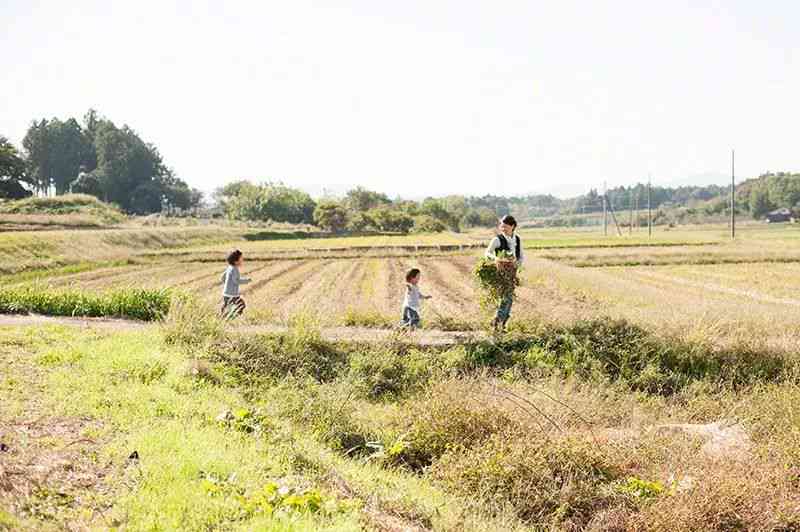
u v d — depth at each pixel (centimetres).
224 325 1295
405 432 880
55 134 15025
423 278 3266
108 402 786
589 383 1163
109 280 3042
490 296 1336
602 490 688
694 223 16925
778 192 16850
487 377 1196
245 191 11956
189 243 6178
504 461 734
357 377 1183
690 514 618
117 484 549
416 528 577
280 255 4675
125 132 15225
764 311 1509
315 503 555
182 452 629
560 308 1761
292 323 1359
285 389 1028
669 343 1300
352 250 5216
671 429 886
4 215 5981
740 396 1126
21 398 754
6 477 506
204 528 493
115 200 14075
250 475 614
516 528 626
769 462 738
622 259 4162
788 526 622
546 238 7906
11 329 1225
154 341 1193
